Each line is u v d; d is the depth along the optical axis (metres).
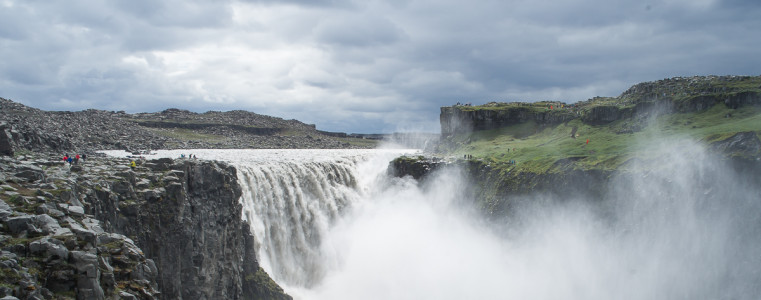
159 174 73.88
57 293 35.59
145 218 65.19
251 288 94.25
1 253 35.22
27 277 34.22
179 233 70.50
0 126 70.81
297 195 137.75
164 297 67.06
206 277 77.25
